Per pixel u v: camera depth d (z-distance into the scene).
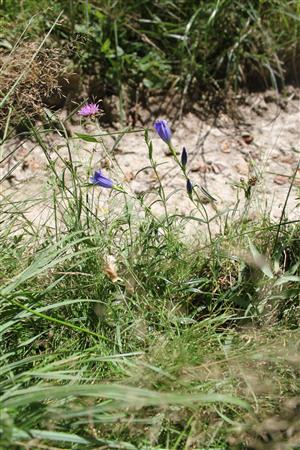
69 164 4.38
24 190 5.16
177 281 4.42
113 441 3.26
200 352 3.83
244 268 4.44
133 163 6.04
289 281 4.41
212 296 4.36
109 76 6.45
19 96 4.93
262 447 3.48
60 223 4.99
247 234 4.56
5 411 3.15
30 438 3.11
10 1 6.42
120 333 4.01
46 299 4.18
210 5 6.68
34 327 4.05
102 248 4.30
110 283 4.23
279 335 4.04
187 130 6.45
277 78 6.84
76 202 4.42
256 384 3.66
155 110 6.55
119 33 6.61
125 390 3.07
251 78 6.81
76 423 3.23
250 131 6.46
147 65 6.57
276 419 3.57
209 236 4.75
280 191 5.68
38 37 6.10
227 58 6.77
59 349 3.90
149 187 5.83
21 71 4.82
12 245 4.50
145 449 3.37
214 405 3.55
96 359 3.57
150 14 6.68
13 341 4.00
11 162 5.79
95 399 3.50
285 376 3.87
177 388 3.54
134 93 6.57
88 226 4.39
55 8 6.34
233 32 6.77
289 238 4.48
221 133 6.43
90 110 4.58
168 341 3.94
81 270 4.28
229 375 3.72
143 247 4.45
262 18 6.81
